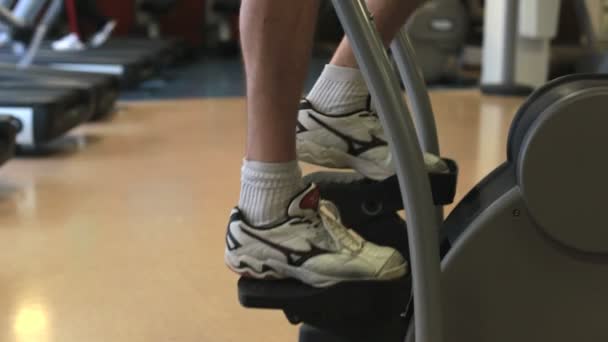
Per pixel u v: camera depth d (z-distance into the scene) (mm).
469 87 6172
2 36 5109
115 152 3660
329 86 1449
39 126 3482
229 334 1676
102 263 2119
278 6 1116
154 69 6426
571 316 1244
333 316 1222
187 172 3223
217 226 2455
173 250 2227
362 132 1442
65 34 7066
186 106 5164
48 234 2379
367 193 1506
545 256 1229
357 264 1205
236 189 2932
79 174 3199
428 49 6211
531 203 1200
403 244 1521
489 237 1227
